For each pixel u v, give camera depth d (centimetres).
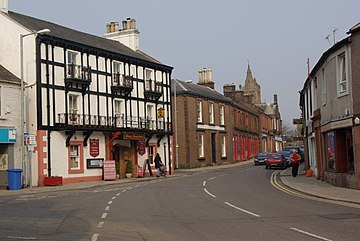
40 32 2439
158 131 3725
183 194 1916
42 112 2716
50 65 2792
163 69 3941
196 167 4675
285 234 947
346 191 1822
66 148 2864
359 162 1817
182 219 1194
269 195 1819
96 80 3147
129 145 3497
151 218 1222
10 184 2422
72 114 2892
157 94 3766
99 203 1623
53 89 2795
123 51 3631
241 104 6612
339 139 2033
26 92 2722
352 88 1848
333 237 905
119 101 3369
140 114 3591
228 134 5612
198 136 4809
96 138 3106
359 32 1809
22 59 2497
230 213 1297
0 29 2820
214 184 2466
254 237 922
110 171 3112
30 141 2361
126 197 1831
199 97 4878
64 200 1775
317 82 2469
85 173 2997
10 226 1111
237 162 5947
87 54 3081
